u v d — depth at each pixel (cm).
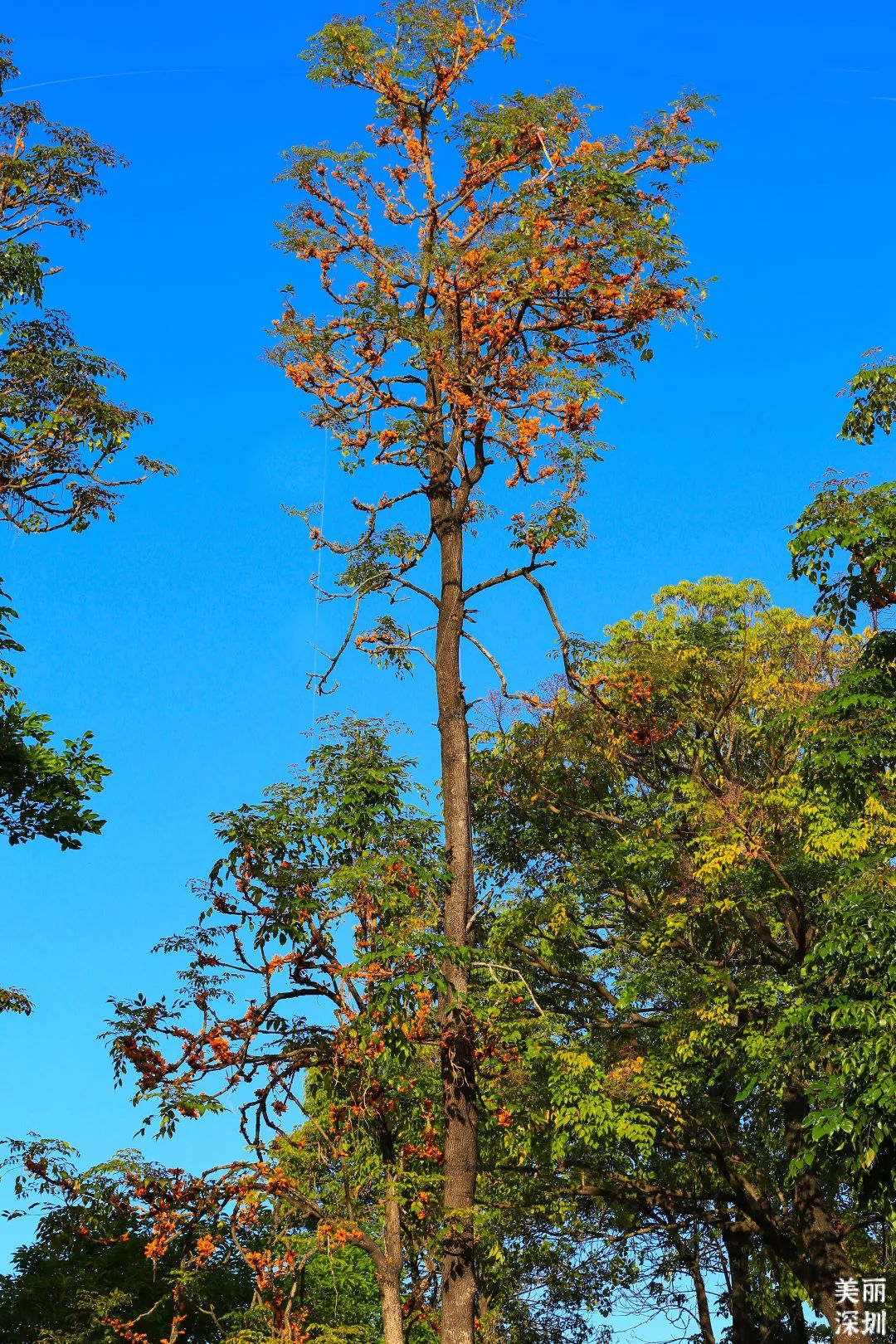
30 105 1859
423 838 1596
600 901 2505
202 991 1452
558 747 2425
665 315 1609
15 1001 1698
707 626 2728
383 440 1594
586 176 1591
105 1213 1562
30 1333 2264
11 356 1792
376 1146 1603
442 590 1636
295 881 1491
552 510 1606
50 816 1836
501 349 1592
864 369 1778
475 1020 1494
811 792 1986
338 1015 1468
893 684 1777
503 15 1703
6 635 1827
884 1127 1552
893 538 1700
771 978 2266
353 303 1614
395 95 1675
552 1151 2091
